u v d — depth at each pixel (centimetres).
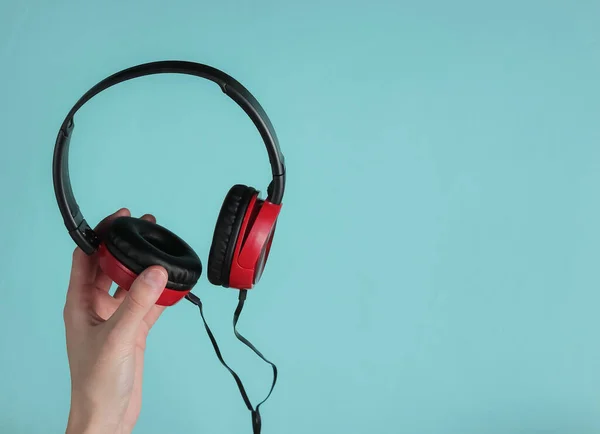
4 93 230
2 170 232
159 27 230
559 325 241
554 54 233
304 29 230
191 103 228
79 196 229
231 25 230
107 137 229
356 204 234
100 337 95
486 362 242
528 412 244
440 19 231
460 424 244
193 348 238
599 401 244
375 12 230
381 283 237
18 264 235
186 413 241
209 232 231
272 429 241
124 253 96
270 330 238
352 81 231
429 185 235
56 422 242
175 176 229
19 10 228
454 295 238
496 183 236
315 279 237
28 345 238
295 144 233
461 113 233
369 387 242
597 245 238
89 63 230
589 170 237
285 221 234
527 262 238
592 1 232
